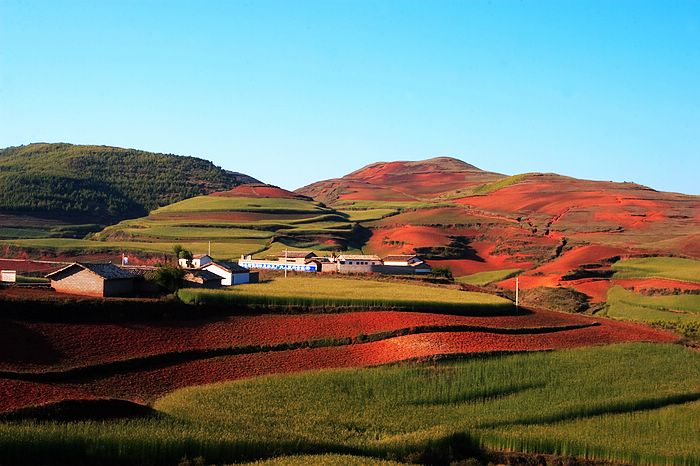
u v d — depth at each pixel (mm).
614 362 103312
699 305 190500
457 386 89125
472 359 98812
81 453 62031
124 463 62719
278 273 179125
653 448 76312
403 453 72500
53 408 67000
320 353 100250
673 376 99250
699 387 94938
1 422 63188
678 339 127375
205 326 106000
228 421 72438
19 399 68875
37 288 114125
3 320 94062
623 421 83875
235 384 85250
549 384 92750
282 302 116562
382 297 124625
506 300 133750
